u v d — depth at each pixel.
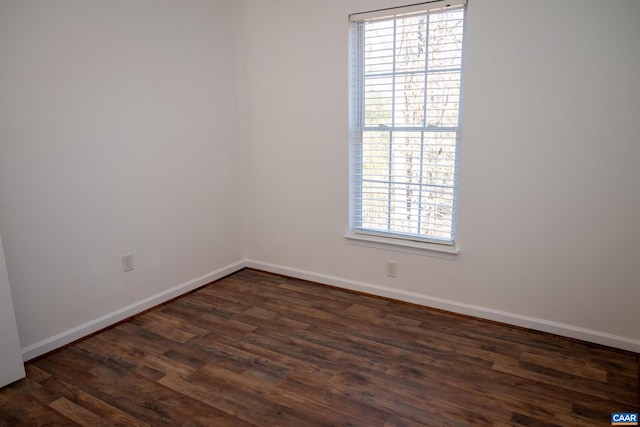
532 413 2.00
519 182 2.63
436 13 2.75
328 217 3.42
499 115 2.61
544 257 2.64
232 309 3.14
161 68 3.03
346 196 3.30
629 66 2.24
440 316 2.98
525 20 2.44
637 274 2.41
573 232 2.54
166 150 3.14
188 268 3.43
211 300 3.29
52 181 2.51
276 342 2.67
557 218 2.56
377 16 2.91
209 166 3.50
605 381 2.22
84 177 2.66
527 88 2.51
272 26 3.35
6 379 2.23
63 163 2.55
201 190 3.46
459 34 2.71
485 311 2.89
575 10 2.31
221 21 3.45
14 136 2.32
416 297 3.14
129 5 2.79
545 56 2.43
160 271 3.21
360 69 3.11
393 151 3.10
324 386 2.23
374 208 3.27
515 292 2.78
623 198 2.37
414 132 2.99
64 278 2.63
